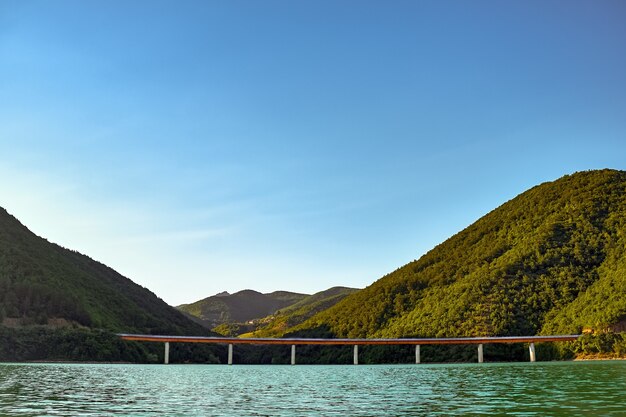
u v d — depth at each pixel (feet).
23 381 299.99
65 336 652.48
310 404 199.82
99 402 203.10
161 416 167.22
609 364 487.61
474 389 253.44
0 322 649.20
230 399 220.23
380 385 295.28
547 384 268.62
